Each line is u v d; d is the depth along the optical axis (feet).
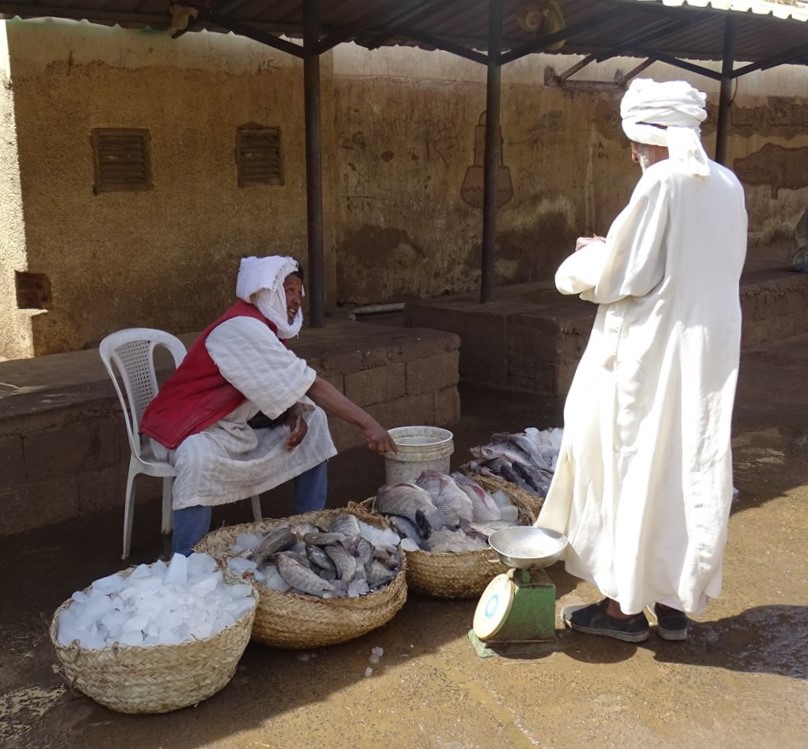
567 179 32.42
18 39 19.39
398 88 27.53
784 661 10.30
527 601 10.44
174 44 21.83
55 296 20.79
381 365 18.37
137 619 9.37
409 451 13.55
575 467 10.43
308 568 10.66
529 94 30.63
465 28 25.34
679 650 10.55
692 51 32.42
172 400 11.86
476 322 22.97
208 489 11.34
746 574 12.42
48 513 14.37
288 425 12.37
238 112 23.27
